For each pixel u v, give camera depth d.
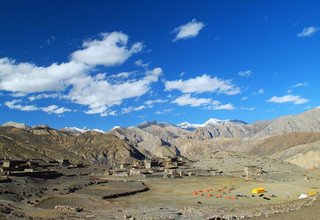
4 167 154.75
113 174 198.88
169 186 162.00
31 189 123.44
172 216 84.75
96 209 98.19
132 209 100.12
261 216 76.88
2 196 102.62
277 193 135.75
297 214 72.75
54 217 79.94
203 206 108.75
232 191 144.88
